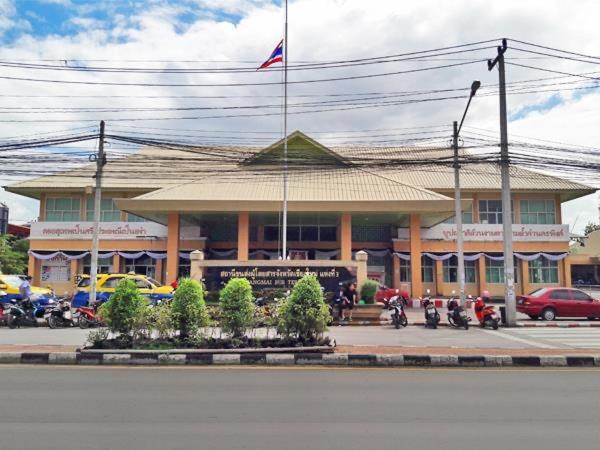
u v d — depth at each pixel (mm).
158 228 33438
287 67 22469
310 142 30000
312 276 11422
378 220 33000
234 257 34281
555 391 7754
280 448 5012
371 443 5176
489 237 33219
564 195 36844
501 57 19656
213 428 5672
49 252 33562
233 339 11055
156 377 8734
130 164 33594
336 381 8469
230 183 29891
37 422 5887
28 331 16172
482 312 18438
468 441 5262
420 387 8008
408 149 32375
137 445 5082
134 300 10977
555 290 21609
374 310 20375
